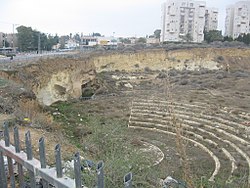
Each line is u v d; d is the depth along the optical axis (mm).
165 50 71875
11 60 37844
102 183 3037
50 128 16172
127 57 66250
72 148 11672
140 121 35000
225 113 36188
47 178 3773
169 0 138000
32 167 4004
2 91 22359
